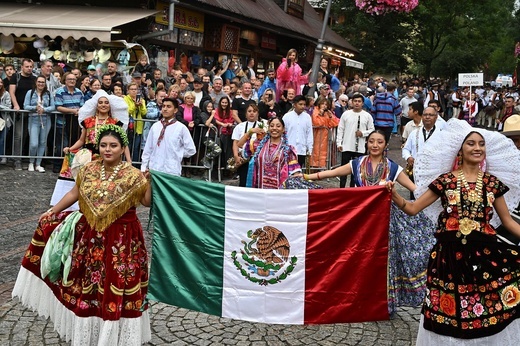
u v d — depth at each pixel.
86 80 11.30
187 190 4.89
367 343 5.04
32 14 15.09
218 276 4.88
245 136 7.90
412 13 33.62
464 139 4.20
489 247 4.07
